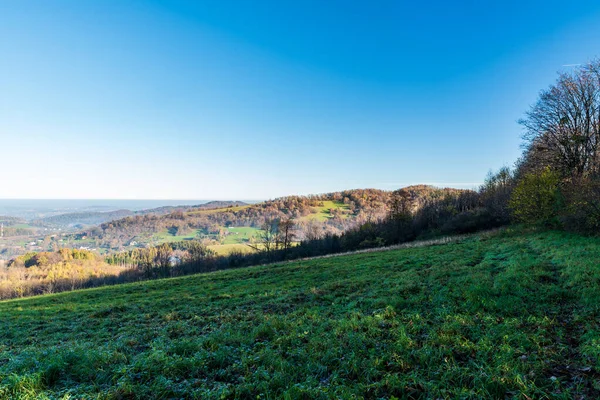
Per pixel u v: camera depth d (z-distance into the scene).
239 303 16.62
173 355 7.47
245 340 8.95
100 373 6.87
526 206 32.91
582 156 35.03
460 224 54.38
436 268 18.41
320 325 9.99
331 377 6.32
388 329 9.00
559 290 10.98
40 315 19.42
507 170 58.06
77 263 114.38
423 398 5.49
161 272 86.12
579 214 23.00
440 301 11.39
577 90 35.19
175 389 6.05
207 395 5.71
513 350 6.85
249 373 6.56
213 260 91.81
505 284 11.87
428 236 60.16
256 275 28.73
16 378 6.22
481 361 6.48
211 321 13.13
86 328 15.11
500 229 36.62
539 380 5.79
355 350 7.45
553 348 7.02
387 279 16.94
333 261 31.55
